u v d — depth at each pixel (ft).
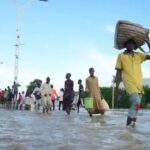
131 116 24.41
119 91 25.14
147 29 24.54
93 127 23.93
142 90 24.57
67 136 18.69
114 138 17.87
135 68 24.41
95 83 47.29
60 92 83.05
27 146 15.26
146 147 15.33
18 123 27.32
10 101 106.32
